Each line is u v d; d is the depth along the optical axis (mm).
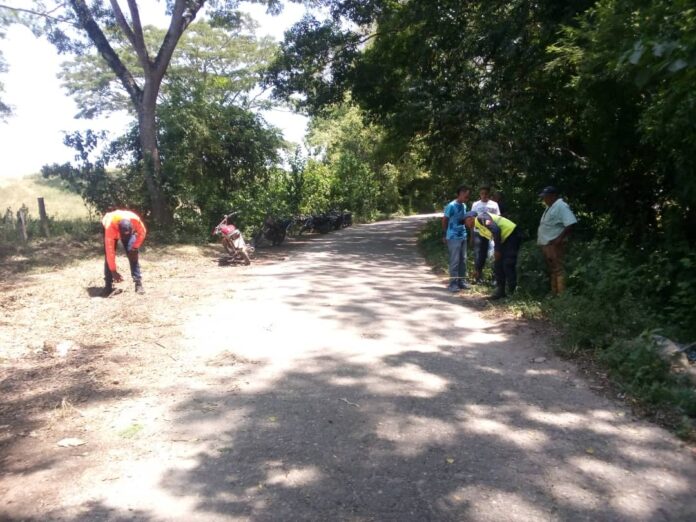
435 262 13203
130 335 6746
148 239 15688
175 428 4172
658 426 4203
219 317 7707
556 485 3379
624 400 4684
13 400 4723
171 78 18781
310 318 7629
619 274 6926
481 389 4961
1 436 4051
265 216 19219
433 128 17141
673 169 7961
